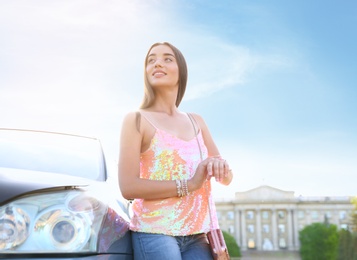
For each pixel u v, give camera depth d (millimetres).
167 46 1688
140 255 1446
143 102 1668
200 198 1527
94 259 1286
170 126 1597
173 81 1659
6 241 1248
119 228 1415
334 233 68188
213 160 1487
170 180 1484
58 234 1286
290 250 74125
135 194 1476
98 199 1414
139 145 1537
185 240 1500
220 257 1499
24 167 1639
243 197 77500
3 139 1938
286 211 75375
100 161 1836
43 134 2090
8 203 1284
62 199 1347
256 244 75312
